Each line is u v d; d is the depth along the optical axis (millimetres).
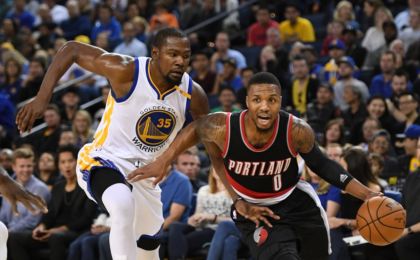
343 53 13742
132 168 6527
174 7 18422
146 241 7027
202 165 11758
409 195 8625
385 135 10289
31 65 14781
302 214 6188
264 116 5715
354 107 11789
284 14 17016
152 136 6539
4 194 6055
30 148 10953
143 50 15867
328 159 6086
